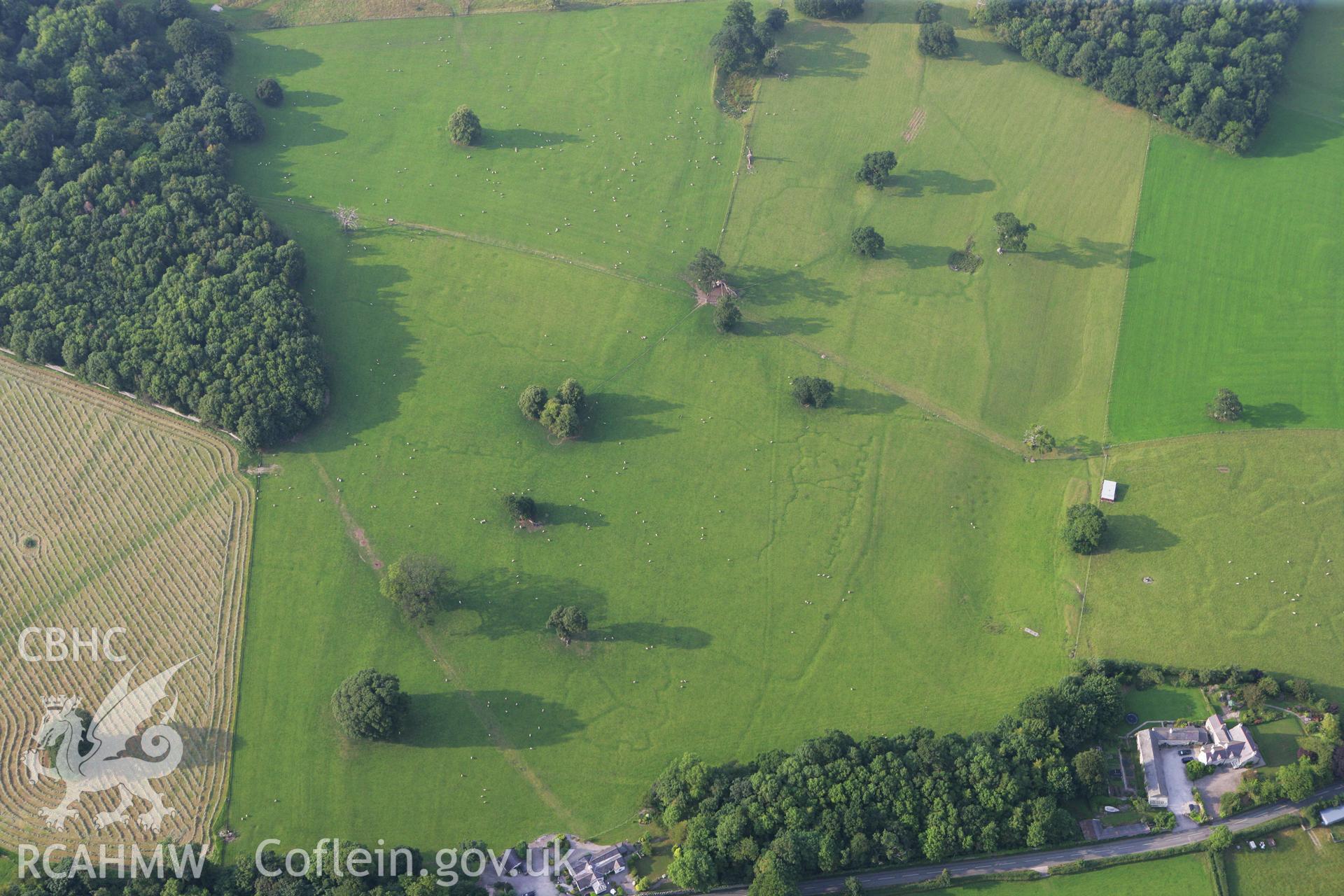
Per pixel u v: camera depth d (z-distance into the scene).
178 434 191.25
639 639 173.38
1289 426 190.88
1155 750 157.25
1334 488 184.50
